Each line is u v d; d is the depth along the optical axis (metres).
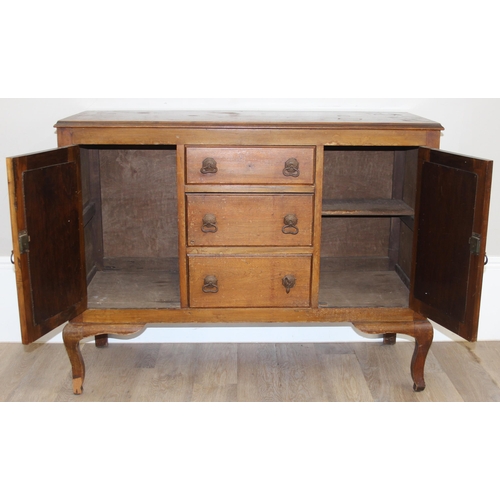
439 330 3.14
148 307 2.52
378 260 3.04
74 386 2.62
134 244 2.97
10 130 2.86
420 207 2.44
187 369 2.86
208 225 2.40
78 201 2.40
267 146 2.35
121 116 2.52
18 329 3.08
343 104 2.89
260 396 2.62
